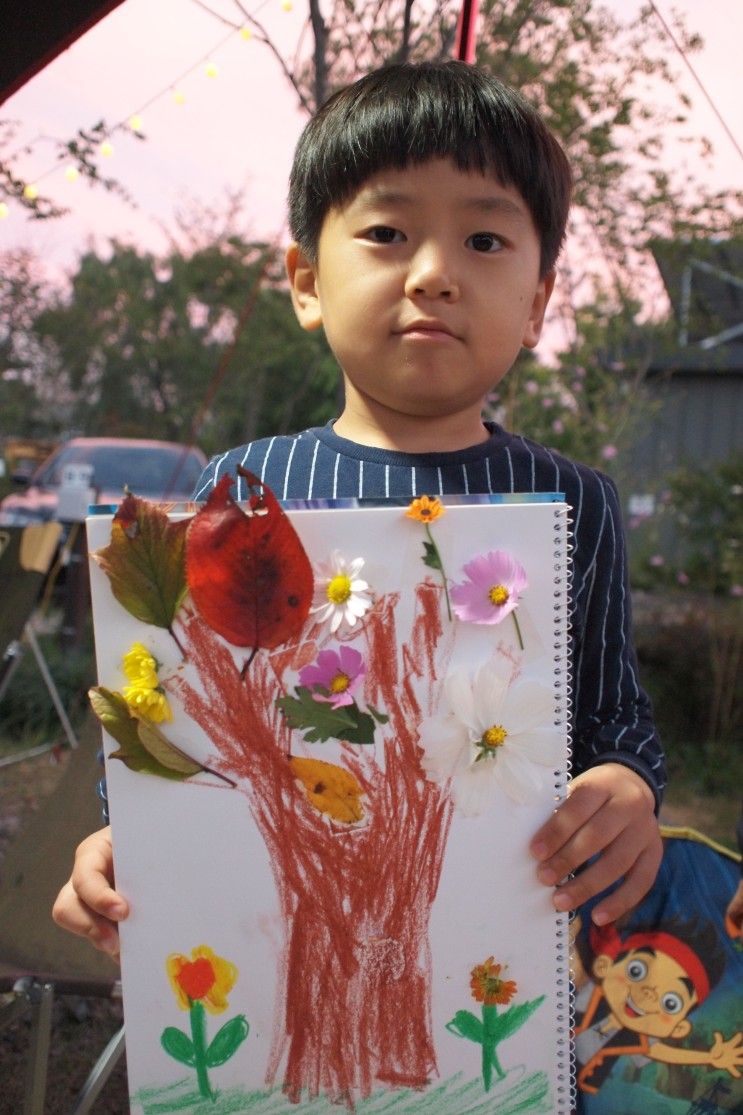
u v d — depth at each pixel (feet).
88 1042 8.05
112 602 3.37
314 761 3.37
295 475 4.19
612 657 4.18
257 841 3.38
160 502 3.38
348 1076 3.40
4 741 15.81
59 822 6.78
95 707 3.33
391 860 3.38
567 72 12.98
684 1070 5.31
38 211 9.91
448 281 3.68
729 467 21.07
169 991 3.40
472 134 3.83
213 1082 3.41
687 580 19.99
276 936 3.39
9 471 29.50
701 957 5.46
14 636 11.33
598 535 4.20
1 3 6.77
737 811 13.94
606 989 5.48
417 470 4.05
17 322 28.35
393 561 3.35
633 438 17.75
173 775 3.35
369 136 3.83
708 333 18.66
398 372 3.79
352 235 3.86
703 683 16.47
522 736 3.36
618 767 3.79
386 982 3.39
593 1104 5.32
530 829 3.38
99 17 6.88
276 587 3.36
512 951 3.39
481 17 12.17
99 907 3.39
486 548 3.35
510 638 3.36
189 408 41.16
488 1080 3.40
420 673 3.36
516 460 4.16
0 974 5.57
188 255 33.63
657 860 3.79
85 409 43.88
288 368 36.65
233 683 3.36
